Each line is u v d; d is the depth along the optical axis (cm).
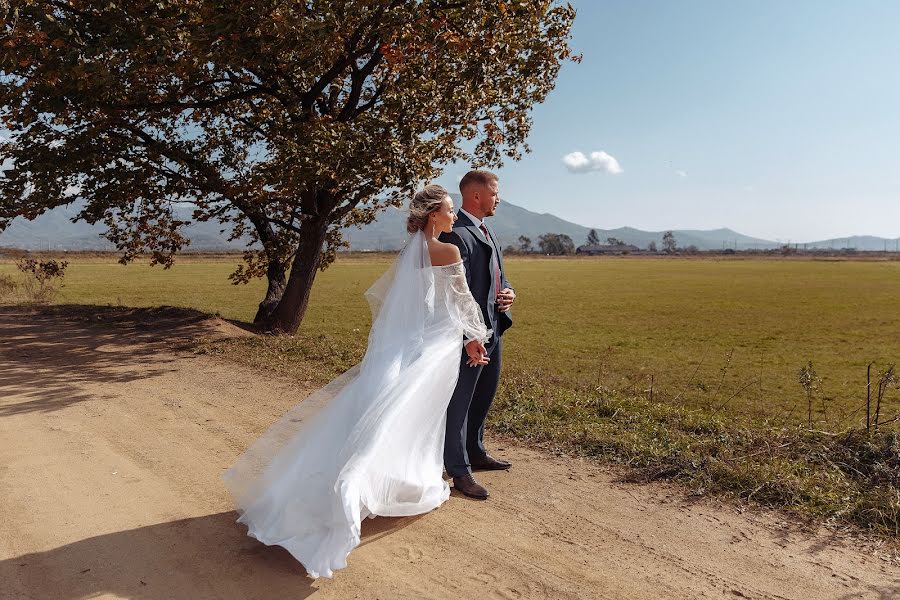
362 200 1310
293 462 340
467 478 422
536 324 2284
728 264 11388
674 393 1045
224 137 1366
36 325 1292
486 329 401
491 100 1198
